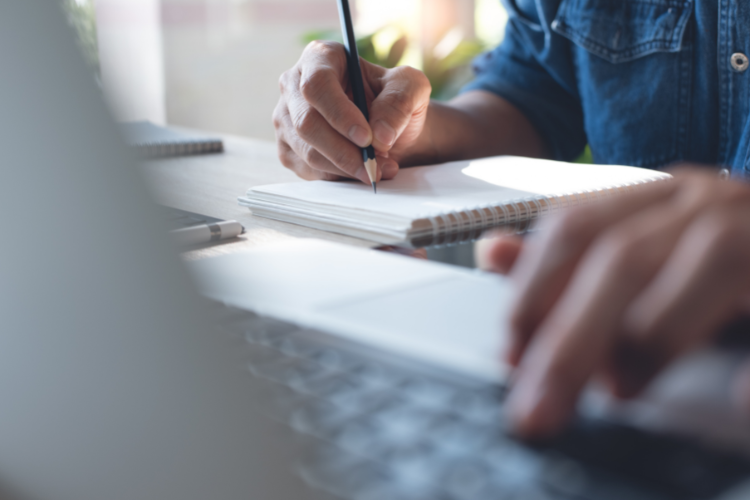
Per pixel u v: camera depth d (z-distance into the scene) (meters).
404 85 0.65
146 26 3.04
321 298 0.26
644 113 0.94
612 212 0.18
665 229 0.17
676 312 0.16
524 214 0.47
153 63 3.09
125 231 0.14
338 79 0.62
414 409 0.17
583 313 0.16
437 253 0.41
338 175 0.61
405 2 3.14
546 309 0.17
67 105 0.15
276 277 0.29
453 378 0.18
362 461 0.14
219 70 3.35
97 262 0.14
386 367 0.19
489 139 0.88
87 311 0.15
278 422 0.15
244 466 0.13
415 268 0.31
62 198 0.15
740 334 0.19
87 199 0.15
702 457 0.15
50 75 0.15
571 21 0.96
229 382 0.14
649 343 0.16
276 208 0.53
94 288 0.15
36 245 0.15
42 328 0.16
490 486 0.14
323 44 0.68
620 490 0.14
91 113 0.14
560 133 0.99
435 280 0.29
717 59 0.88
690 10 0.91
